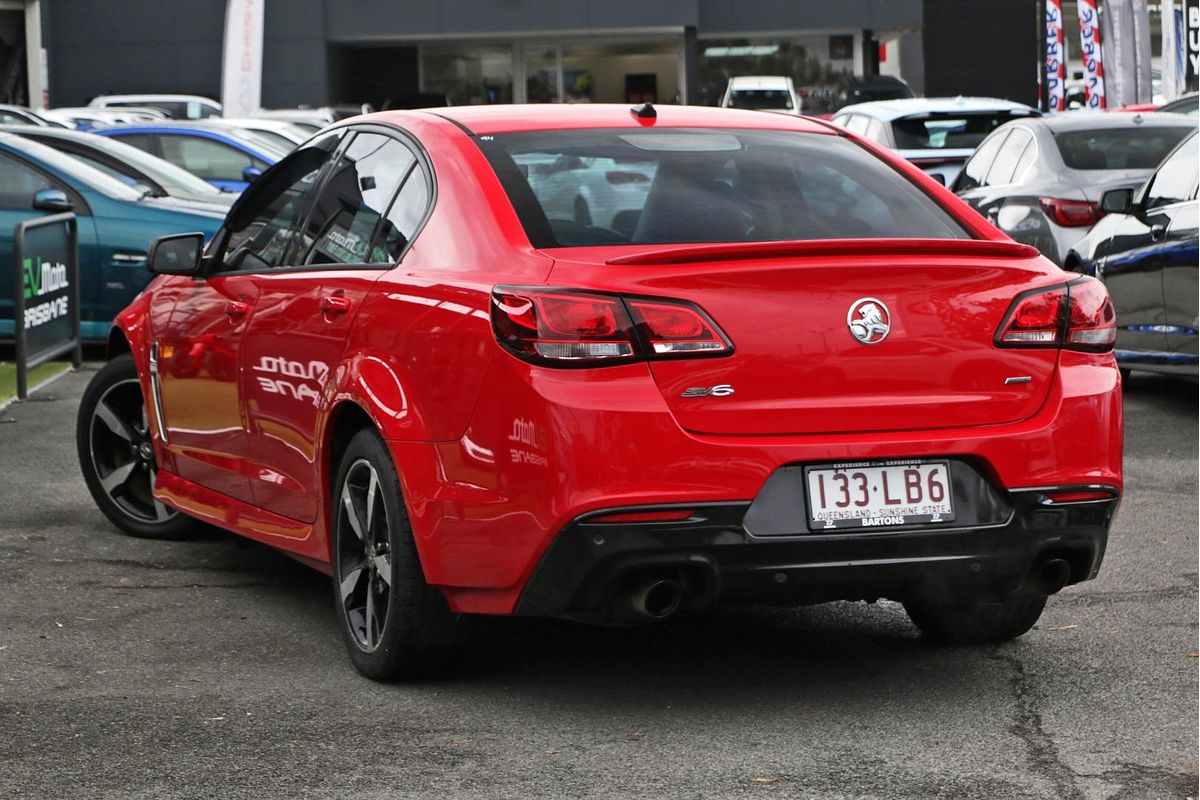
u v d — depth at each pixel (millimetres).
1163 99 36312
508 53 51906
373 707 5500
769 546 5047
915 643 6316
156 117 33125
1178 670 5910
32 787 4758
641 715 5418
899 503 5191
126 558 7746
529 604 5148
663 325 5012
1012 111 21078
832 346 5152
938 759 4980
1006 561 5293
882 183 6035
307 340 6141
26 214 15398
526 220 5453
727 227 5570
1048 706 5504
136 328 7844
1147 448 10859
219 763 4953
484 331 5164
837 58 51438
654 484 4961
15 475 9820
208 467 7199
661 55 51562
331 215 6414
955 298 5301
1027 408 5379
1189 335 11766
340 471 5918
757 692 5676
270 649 6219
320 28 49750
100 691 5676
